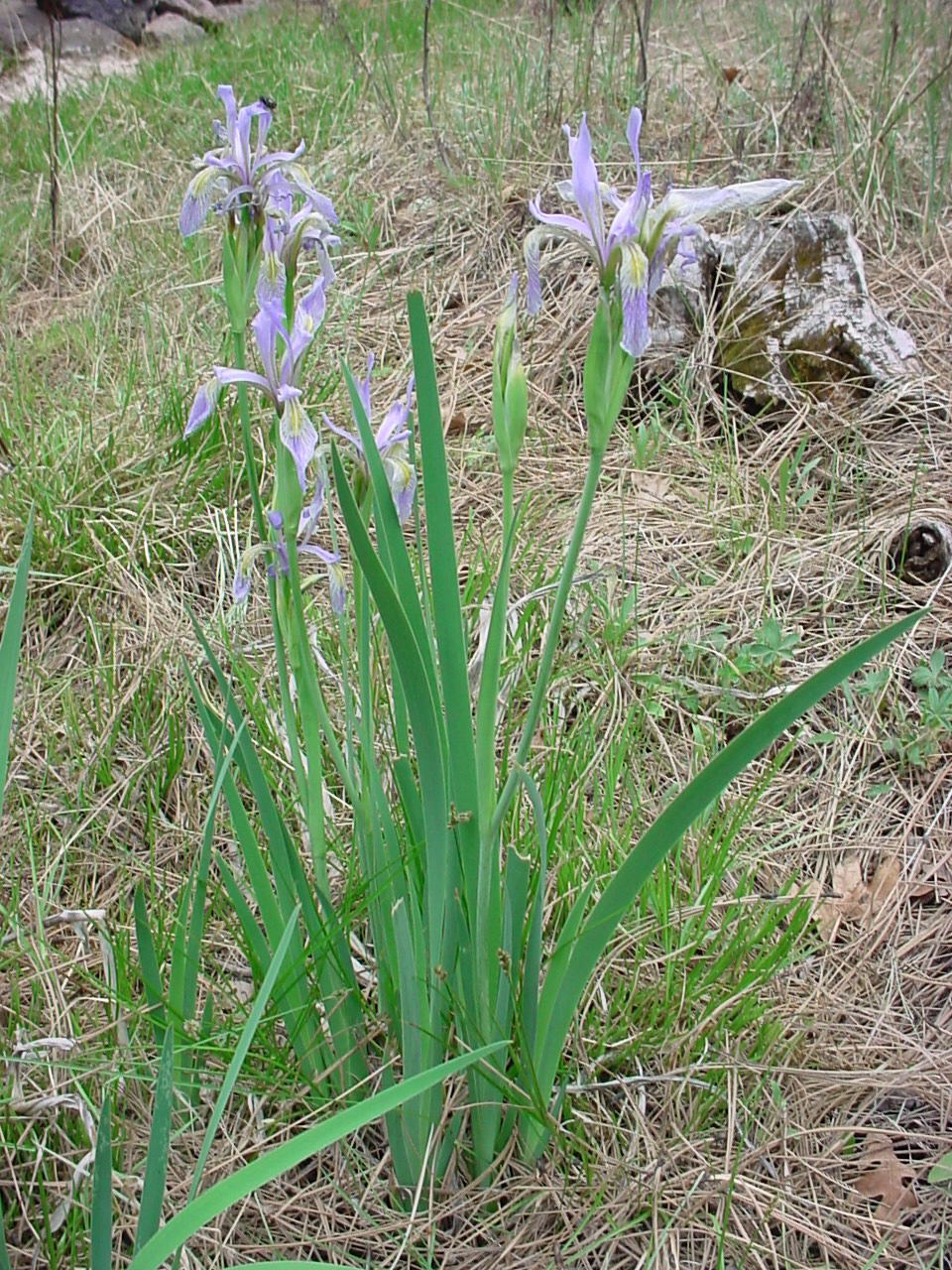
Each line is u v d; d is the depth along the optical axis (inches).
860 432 51.6
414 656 22.4
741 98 73.0
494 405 22.3
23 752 39.2
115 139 85.2
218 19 131.9
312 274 64.3
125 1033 28.8
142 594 45.6
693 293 55.4
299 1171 28.5
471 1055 21.9
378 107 79.6
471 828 24.9
